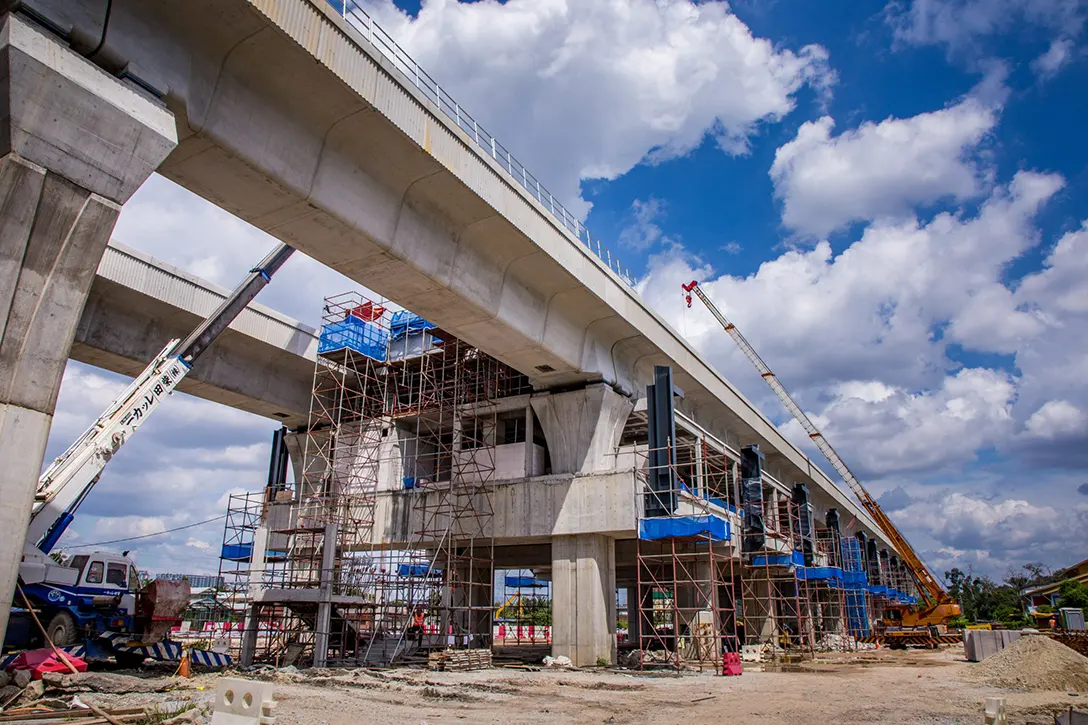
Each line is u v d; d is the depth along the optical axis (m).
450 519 37.81
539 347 33.44
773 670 33.59
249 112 21.16
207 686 20.61
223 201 23.23
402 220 26.09
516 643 59.22
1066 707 19.80
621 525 33.91
